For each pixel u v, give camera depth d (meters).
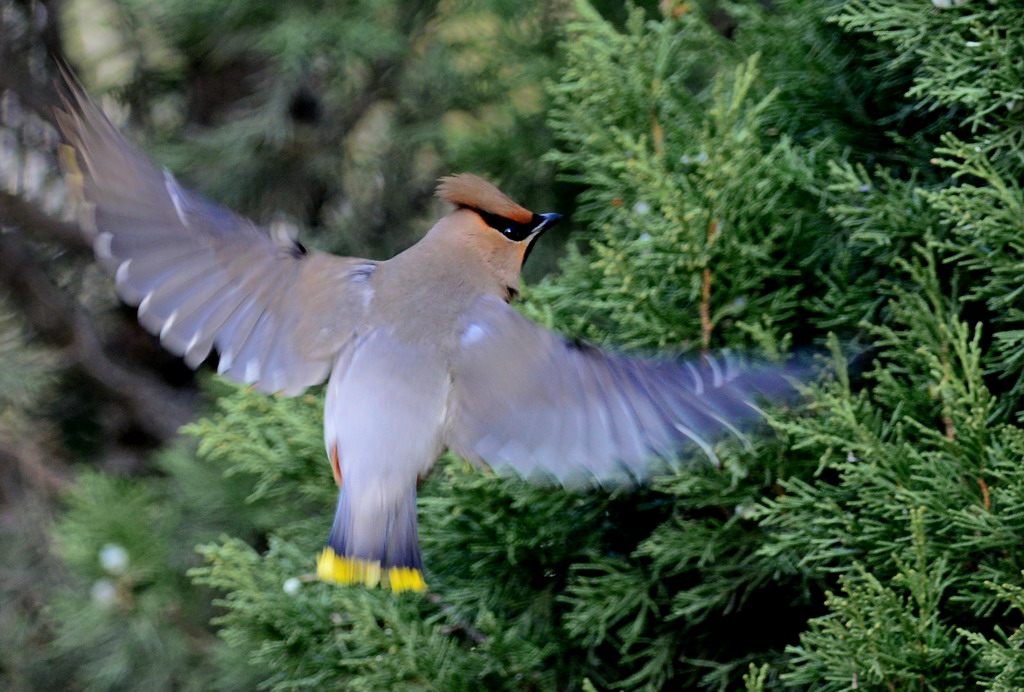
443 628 10.17
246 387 11.12
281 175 15.29
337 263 7.41
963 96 8.90
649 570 9.81
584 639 9.88
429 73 14.62
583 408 6.70
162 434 16.27
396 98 15.08
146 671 13.96
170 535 14.21
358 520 6.73
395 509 6.77
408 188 15.32
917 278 8.88
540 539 9.95
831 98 10.17
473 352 7.06
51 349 16.30
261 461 11.16
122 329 16.72
